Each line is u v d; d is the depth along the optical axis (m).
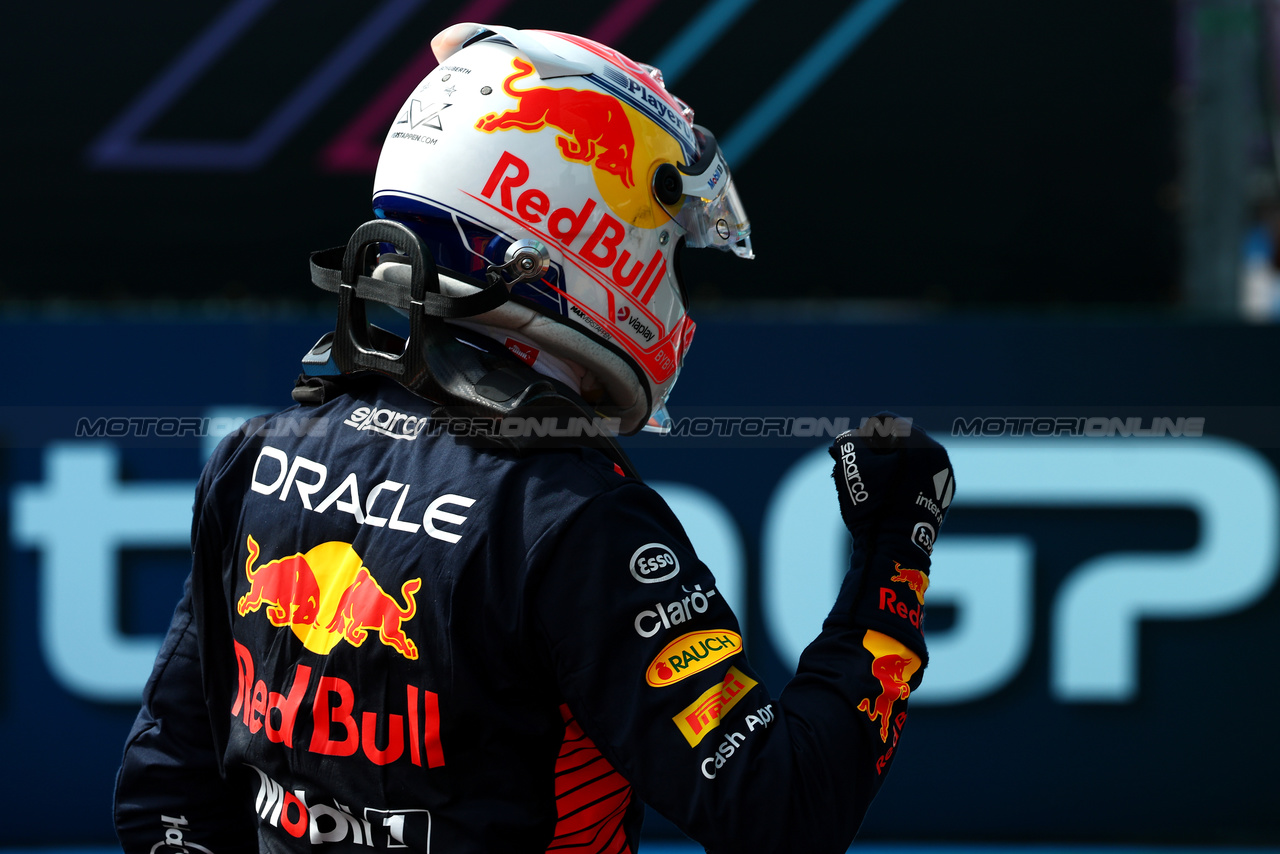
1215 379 10.89
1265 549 10.88
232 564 3.88
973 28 11.41
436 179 3.69
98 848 10.90
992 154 11.55
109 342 10.88
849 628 3.41
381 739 3.39
